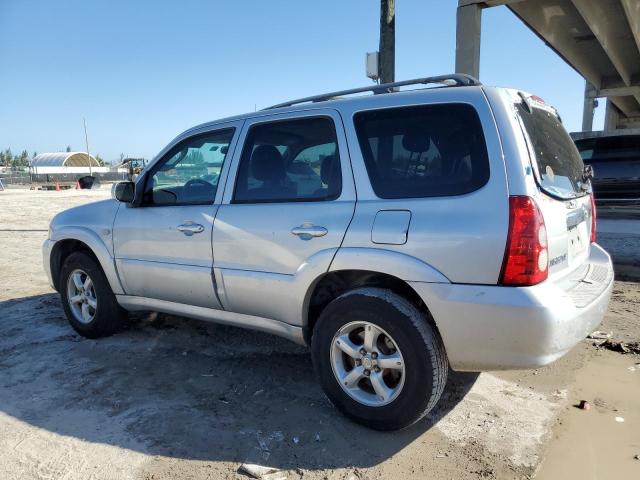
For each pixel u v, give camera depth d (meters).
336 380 3.19
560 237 2.89
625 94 27.75
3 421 3.28
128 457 2.88
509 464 2.79
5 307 5.84
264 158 3.62
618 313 5.30
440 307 2.78
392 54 7.94
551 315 2.59
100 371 4.04
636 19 18.00
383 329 2.96
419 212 2.88
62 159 88.31
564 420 3.24
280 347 4.52
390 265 2.90
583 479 2.67
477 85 3.07
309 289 3.28
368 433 3.11
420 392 2.88
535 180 2.74
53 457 2.88
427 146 2.96
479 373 3.89
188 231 3.86
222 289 3.72
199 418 3.29
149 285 4.22
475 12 12.73
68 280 4.81
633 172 9.69
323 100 3.71
